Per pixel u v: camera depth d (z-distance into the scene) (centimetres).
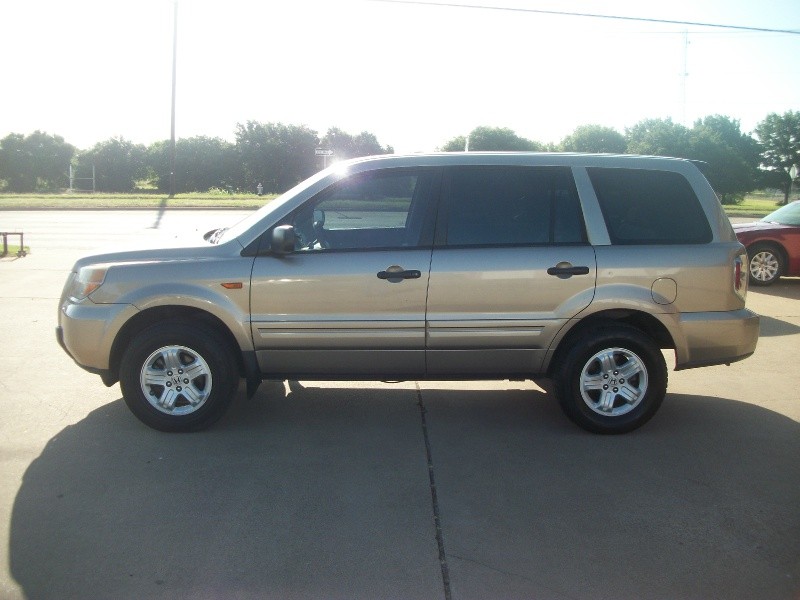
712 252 520
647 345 514
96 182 6144
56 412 558
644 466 471
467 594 326
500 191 520
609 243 516
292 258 506
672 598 326
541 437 521
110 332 506
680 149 5222
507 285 505
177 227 2219
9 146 6112
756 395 627
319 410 573
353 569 345
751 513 407
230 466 461
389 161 526
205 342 504
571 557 359
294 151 6144
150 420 514
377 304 505
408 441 509
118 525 384
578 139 6109
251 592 325
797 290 1153
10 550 358
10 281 1115
